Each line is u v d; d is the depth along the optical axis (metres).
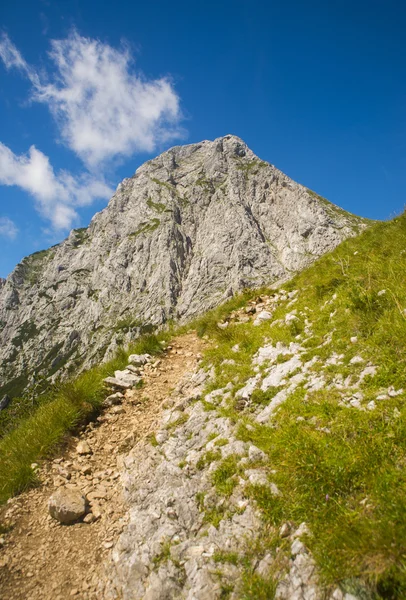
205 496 5.05
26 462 7.00
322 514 3.95
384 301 7.19
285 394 6.34
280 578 3.64
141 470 6.41
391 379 5.38
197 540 4.50
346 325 7.24
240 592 3.71
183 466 5.85
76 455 7.48
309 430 5.16
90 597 4.45
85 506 5.95
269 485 4.65
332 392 5.74
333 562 3.47
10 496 6.28
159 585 4.08
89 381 9.88
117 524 5.48
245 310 13.19
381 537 3.36
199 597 3.78
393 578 3.17
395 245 10.17
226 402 7.11
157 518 5.14
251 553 4.02
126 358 11.95
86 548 5.20
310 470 4.41
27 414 10.15
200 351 11.77
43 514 5.93
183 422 7.22
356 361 6.14
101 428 8.37
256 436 5.69
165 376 10.52
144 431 7.84
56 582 4.72
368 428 4.73
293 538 3.94
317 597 3.36
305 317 8.99
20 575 4.85
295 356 7.35
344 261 11.66
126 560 4.68
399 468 4.07
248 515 4.46
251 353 8.72
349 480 4.19
